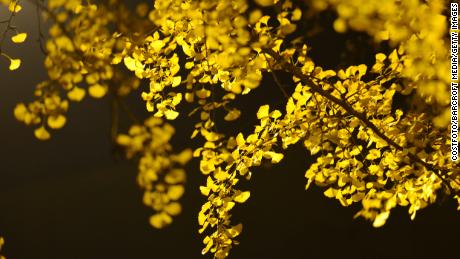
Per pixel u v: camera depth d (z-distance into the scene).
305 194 15.50
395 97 4.81
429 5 3.73
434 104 4.05
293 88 4.88
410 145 4.73
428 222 13.65
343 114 4.61
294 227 14.55
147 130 3.21
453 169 4.59
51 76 3.31
